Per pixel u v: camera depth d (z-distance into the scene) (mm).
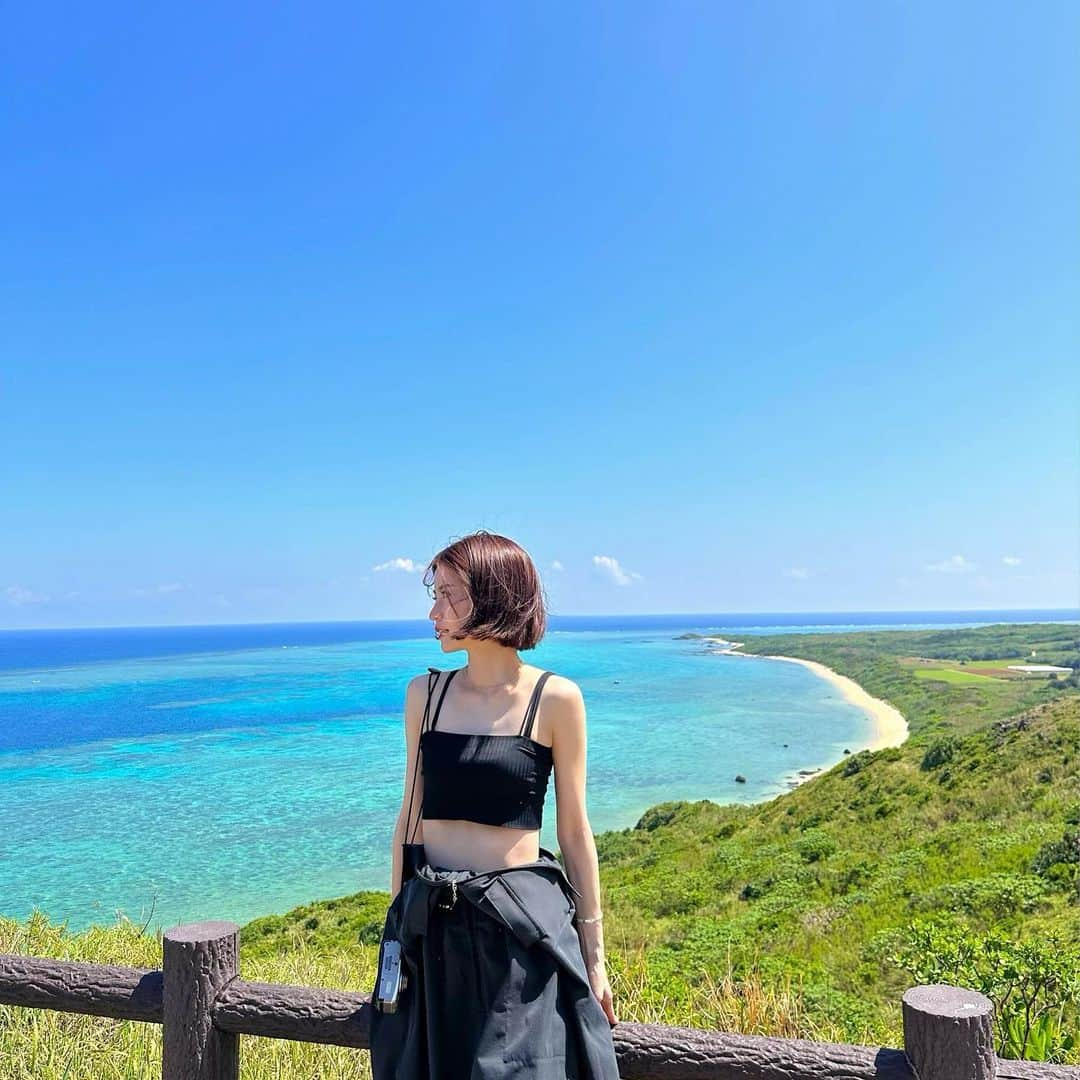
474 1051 1543
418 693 1906
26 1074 3215
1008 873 15172
